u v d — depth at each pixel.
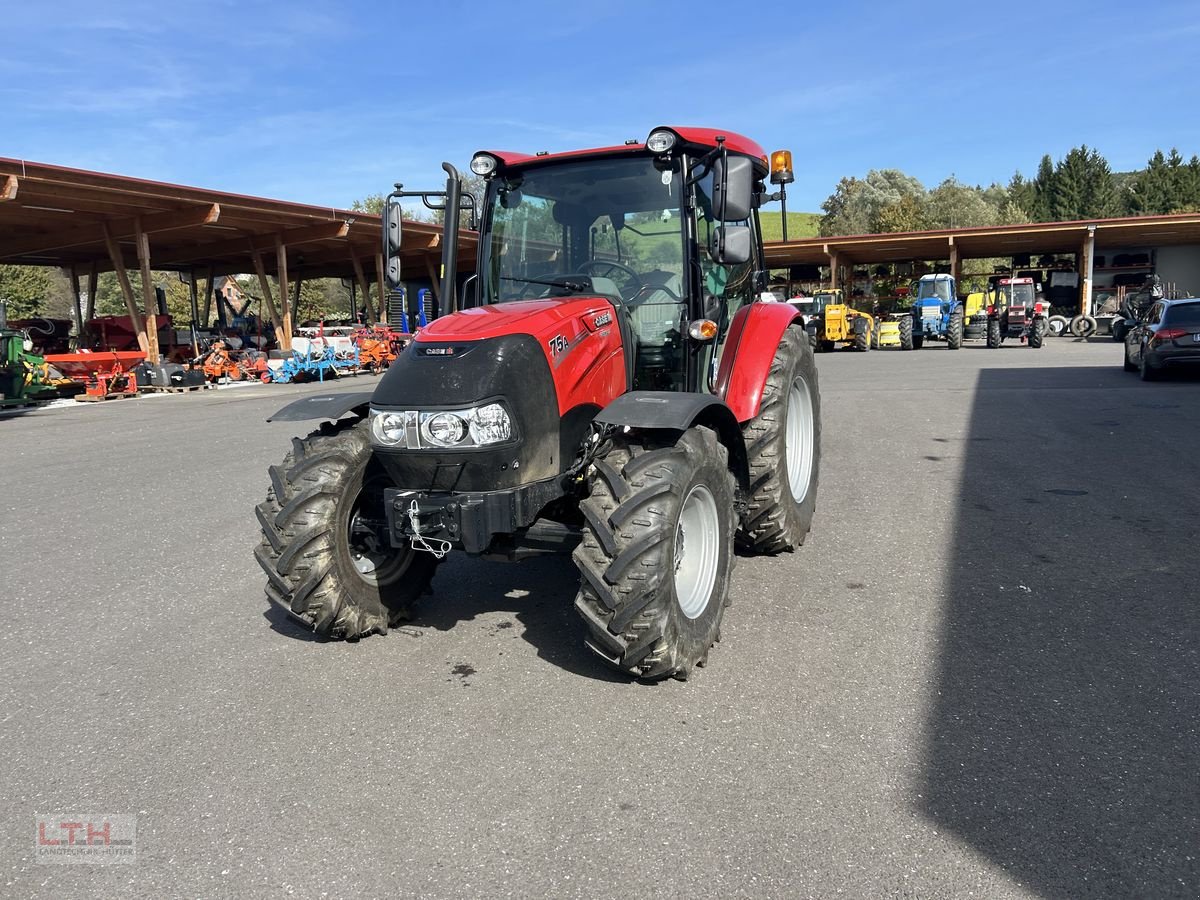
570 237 4.73
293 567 4.04
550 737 3.28
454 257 4.73
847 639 4.12
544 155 4.73
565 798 2.87
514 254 4.84
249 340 26.78
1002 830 2.64
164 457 10.02
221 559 5.79
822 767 3.02
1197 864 2.46
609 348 4.22
